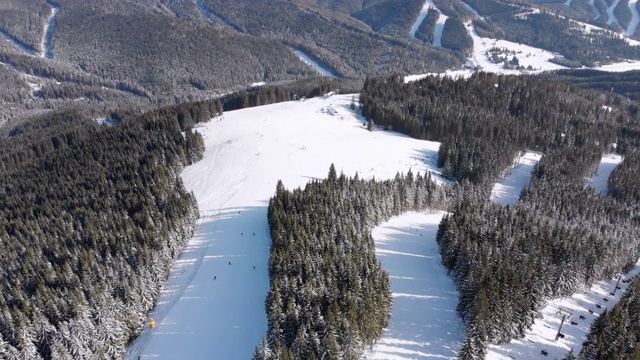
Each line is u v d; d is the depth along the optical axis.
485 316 58.22
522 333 64.81
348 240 77.88
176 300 75.38
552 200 118.38
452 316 69.25
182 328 68.69
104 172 122.12
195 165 133.00
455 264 77.62
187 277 81.19
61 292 67.38
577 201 117.44
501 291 62.53
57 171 130.50
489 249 72.31
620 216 115.00
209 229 97.06
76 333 58.91
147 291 72.50
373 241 84.44
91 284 70.06
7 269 80.62
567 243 78.56
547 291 71.88
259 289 76.06
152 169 116.81
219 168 128.62
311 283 63.59
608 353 56.81
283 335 58.75
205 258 86.19
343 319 56.28
